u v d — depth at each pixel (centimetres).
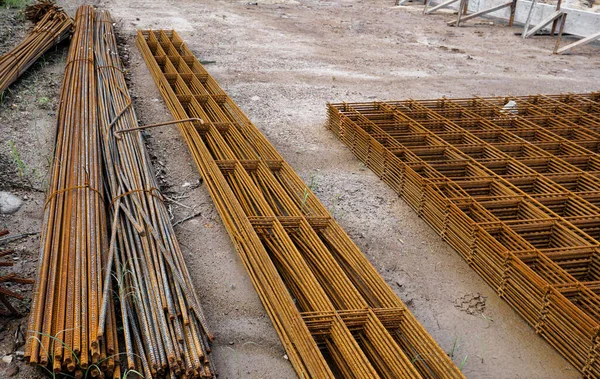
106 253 402
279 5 1588
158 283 373
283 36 1236
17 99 732
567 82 1028
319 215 495
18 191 524
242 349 371
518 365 378
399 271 468
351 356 341
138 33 1027
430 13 1599
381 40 1265
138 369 325
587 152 663
